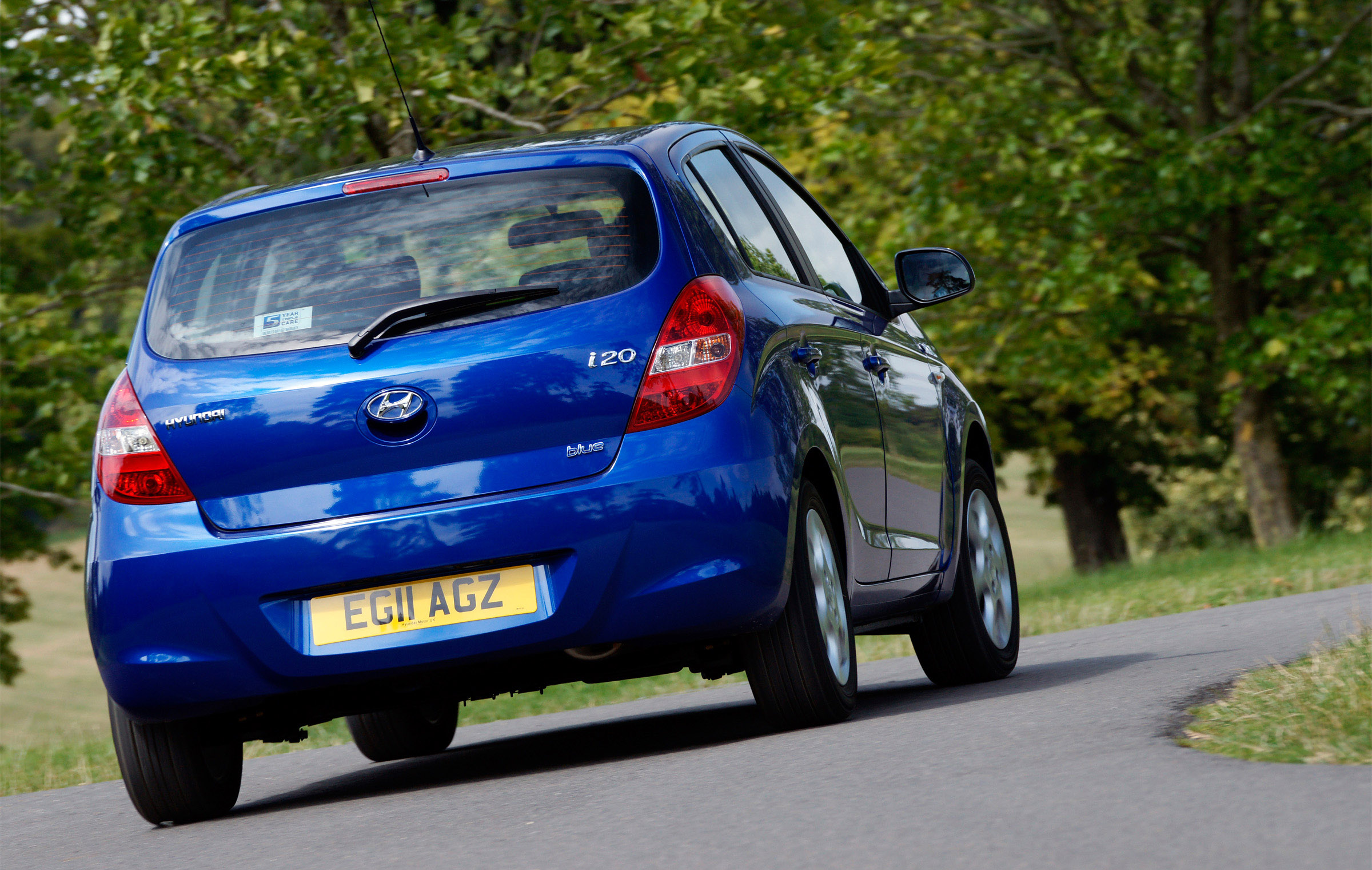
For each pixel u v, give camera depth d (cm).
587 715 2650
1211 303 7756
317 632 1509
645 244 1558
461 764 1952
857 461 1752
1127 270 7069
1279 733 1219
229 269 1619
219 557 1514
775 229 1880
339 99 4144
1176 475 11456
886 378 1920
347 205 1620
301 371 1532
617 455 1492
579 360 1502
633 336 1514
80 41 4575
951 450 2105
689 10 4141
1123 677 1817
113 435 1573
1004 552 2264
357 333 1539
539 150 1633
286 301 1579
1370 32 7088
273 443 1520
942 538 2028
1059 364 7238
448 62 4253
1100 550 11062
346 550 1494
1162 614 3566
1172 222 7175
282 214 1633
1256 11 7288
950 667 2122
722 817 1189
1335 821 949
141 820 1730
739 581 1495
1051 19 6875
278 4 4350
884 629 1933
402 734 2189
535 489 1491
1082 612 3700
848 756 1408
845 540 1703
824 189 7381
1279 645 1930
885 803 1164
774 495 1518
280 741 1689
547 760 1828
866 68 4328
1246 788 1070
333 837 1351
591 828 1216
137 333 1639
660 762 1541
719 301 1544
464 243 1572
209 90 4266
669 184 1614
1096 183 6825
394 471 1504
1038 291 6700
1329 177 7281
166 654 1530
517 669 1541
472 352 1511
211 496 1537
